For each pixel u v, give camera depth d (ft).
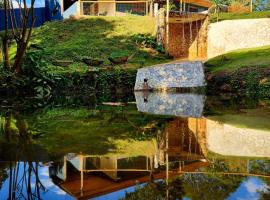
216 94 46.70
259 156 11.59
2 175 9.99
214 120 21.38
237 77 49.34
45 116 24.25
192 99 39.14
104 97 43.37
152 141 14.80
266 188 8.13
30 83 44.01
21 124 20.26
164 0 84.79
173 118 22.62
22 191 8.70
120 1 85.61
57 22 83.25
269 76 47.39
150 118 22.76
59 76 49.49
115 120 21.95
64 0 91.81
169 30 77.36
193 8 92.94
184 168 10.21
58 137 15.81
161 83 51.85
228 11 84.02
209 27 73.41
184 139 15.20
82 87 50.14
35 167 10.77
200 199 7.50
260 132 16.79
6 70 43.57
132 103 34.71
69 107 30.96
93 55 66.69
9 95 42.39
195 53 76.43
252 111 26.20
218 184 8.50
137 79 51.90
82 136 16.14
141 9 94.17
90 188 8.65
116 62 60.29
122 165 10.82
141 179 9.23
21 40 43.75
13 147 13.56
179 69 52.13
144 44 74.08
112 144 14.14
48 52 65.62
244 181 8.70
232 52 65.41
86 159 11.67
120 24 81.97
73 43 73.41
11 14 45.75
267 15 76.54
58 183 9.20
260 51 61.52
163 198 7.72
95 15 89.20
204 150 12.75
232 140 14.75
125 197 7.94
